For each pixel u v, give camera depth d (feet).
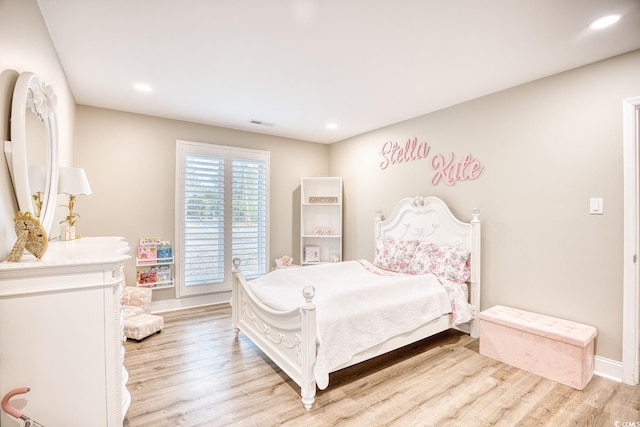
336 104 11.48
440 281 10.29
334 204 16.10
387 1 5.83
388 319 8.15
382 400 6.98
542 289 9.11
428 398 7.06
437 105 11.55
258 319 9.12
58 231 8.39
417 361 8.89
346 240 16.67
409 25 6.63
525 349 8.29
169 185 13.16
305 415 6.44
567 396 7.11
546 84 9.05
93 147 11.68
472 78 9.22
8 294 3.97
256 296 9.41
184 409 6.59
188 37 7.13
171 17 6.37
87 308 4.44
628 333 7.57
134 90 10.18
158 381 7.68
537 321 8.51
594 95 8.14
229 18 6.40
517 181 9.66
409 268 11.66
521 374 8.11
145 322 10.19
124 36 7.08
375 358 9.09
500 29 6.75
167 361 8.73
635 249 7.56
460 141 11.25
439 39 7.16
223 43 7.38
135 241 12.44
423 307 9.04
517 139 9.67
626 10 6.04
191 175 13.57
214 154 14.19
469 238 10.61
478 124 10.70
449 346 9.94
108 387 4.60
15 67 4.86
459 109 11.30
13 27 4.75
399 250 12.28
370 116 12.86
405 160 13.38
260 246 15.43
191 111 12.29
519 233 9.61
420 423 6.19
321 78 9.29
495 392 7.29
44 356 4.18
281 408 6.66
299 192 16.94
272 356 8.16
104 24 6.61
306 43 7.38
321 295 8.87
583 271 8.32
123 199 12.23
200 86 9.89
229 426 6.08
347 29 6.79
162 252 12.76
